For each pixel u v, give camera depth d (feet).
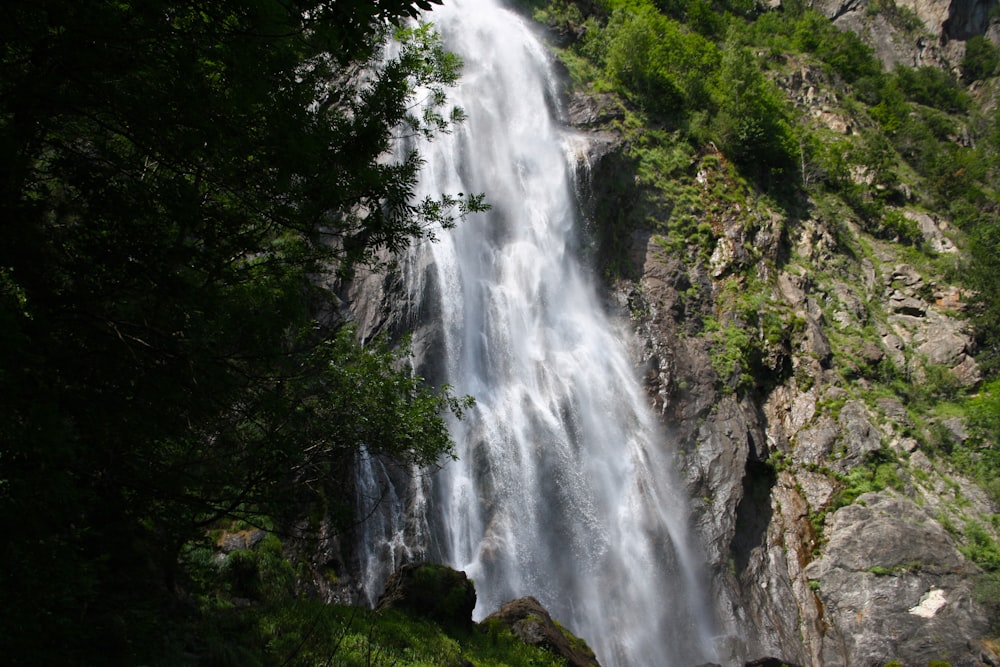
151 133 24.36
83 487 25.94
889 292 145.07
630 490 93.25
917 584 89.35
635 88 142.20
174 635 30.07
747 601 90.63
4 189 21.90
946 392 129.39
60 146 23.95
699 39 164.04
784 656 86.38
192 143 24.59
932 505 102.89
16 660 20.51
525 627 51.85
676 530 92.53
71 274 24.14
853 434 106.63
